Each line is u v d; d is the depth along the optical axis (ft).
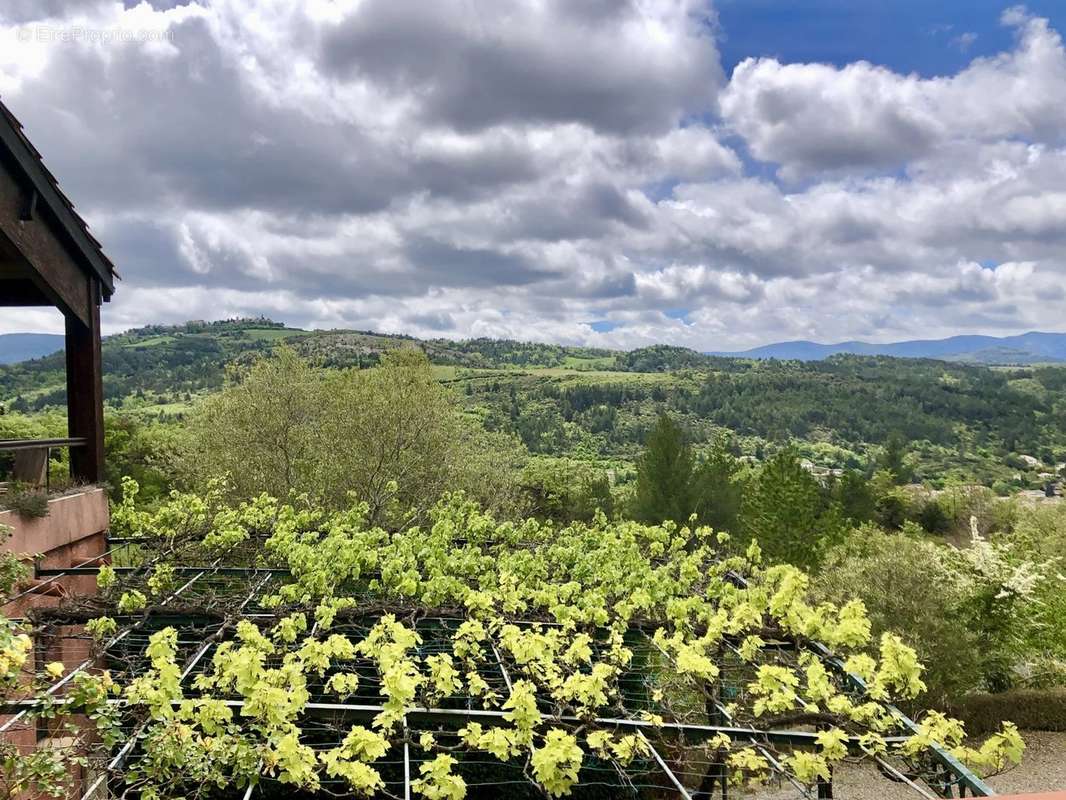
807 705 18.22
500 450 86.63
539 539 32.73
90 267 23.95
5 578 16.16
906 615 50.49
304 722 21.27
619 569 26.17
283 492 65.87
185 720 14.64
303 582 23.40
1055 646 57.88
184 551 28.73
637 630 25.62
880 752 16.75
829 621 21.44
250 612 23.62
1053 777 46.57
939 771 17.30
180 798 13.39
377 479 69.62
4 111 19.02
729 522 92.79
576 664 19.69
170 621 24.75
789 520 85.35
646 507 93.45
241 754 13.51
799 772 15.93
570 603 25.13
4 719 16.75
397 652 16.40
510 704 15.56
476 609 22.85
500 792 26.84
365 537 28.12
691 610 23.21
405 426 71.51
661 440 95.25
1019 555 68.44
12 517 20.10
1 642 11.02
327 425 70.95
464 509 34.32
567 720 17.57
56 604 21.76
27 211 20.44
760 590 22.79
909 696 18.54
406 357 74.95
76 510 23.22
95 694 12.35
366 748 14.06
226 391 71.51
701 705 22.59
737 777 19.69
